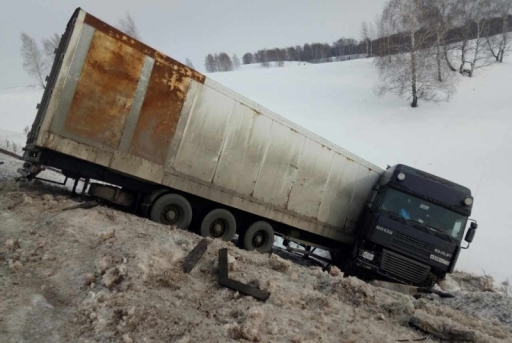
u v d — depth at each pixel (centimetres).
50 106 600
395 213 940
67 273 427
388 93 3988
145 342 333
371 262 922
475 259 1338
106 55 641
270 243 912
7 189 715
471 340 441
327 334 414
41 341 322
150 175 709
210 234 822
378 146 2627
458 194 956
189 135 749
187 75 734
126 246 485
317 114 3541
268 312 428
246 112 822
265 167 868
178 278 470
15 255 445
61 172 743
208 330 364
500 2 4703
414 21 3681
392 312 530
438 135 2703
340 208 1037
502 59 4659
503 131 2552
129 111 674
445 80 3766
